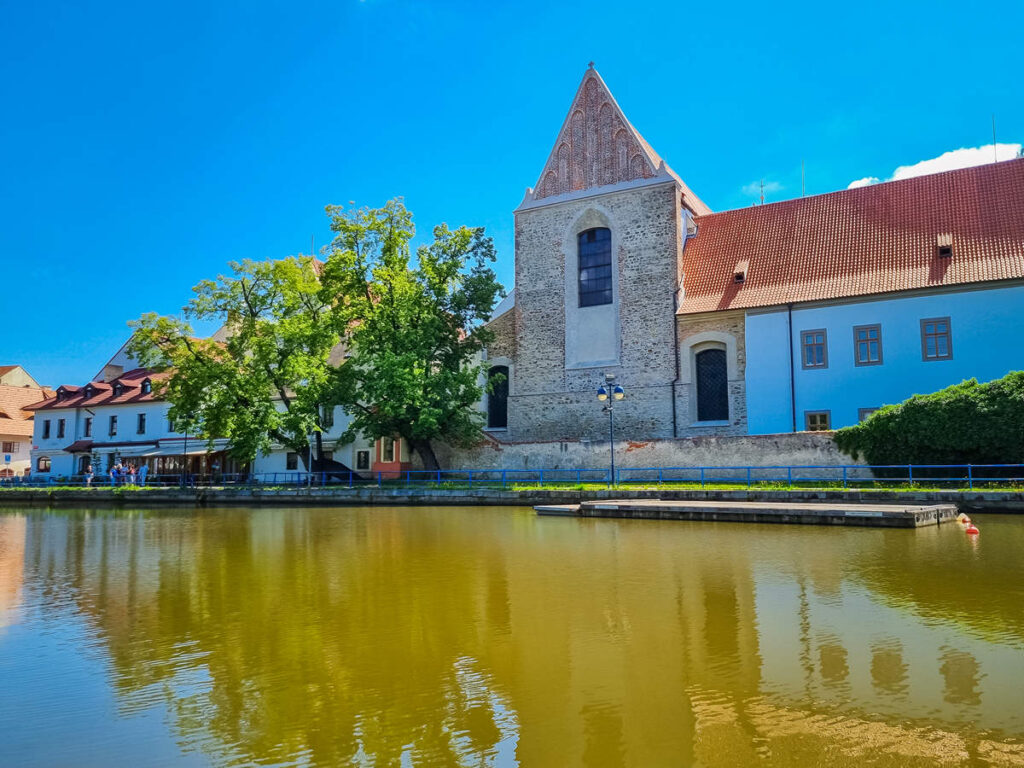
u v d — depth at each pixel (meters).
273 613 10.67
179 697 7.21
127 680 7.74
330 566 14.88
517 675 7.66
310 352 39.62
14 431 67.69
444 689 7.29
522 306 41.12
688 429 36.25
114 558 17.00
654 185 38.09
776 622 9.48
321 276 39.41
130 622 10.32
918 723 6.22
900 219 34.50
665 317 37.28
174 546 19.16
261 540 19.98
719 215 40.44
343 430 45.19
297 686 7.46
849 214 36.25
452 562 14.93
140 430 55.19
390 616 10.29
